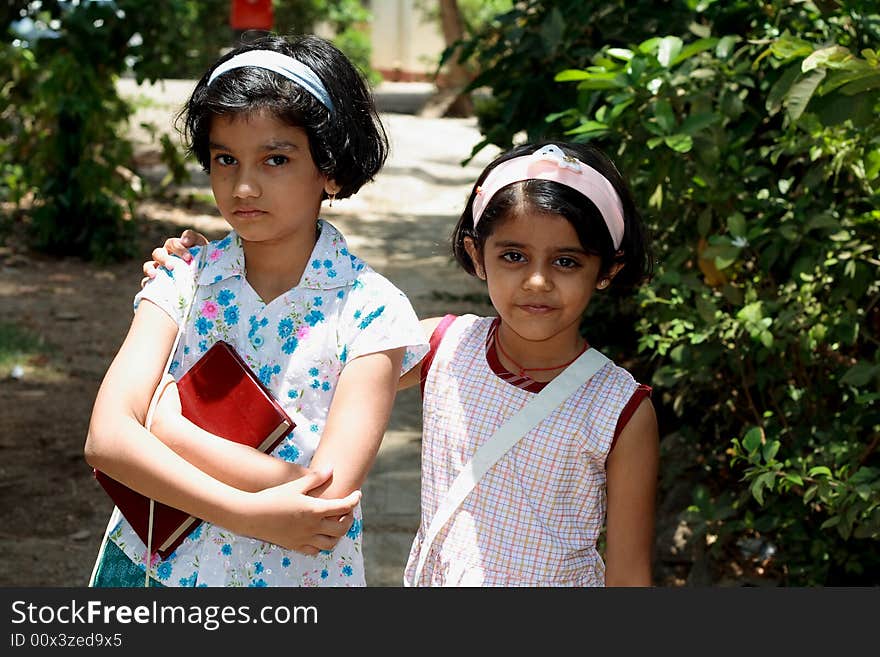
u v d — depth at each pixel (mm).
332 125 2178
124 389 2133
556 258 2281
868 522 3049
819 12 3578
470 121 20844
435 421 2459
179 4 9359
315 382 2217
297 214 2184
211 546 2211
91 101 9672
